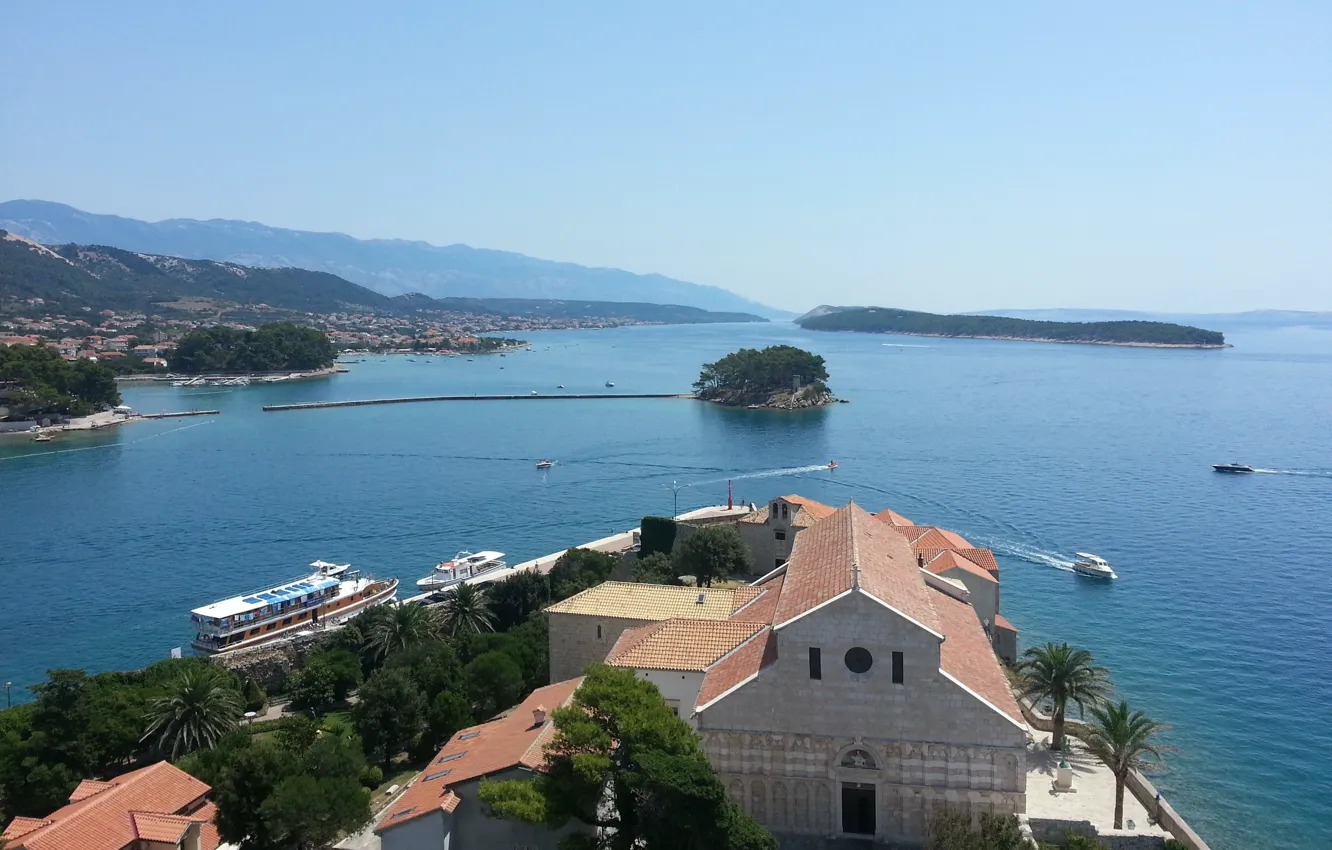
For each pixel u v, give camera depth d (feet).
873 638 199.11
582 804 190.49
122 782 236.84
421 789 212.23
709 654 238.48
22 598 488.85
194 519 649.20
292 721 300.20
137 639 433.48
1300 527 594.24
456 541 597.11
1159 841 207.82
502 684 298.76
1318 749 305.12
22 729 270.05
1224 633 410.11
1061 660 275.80
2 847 209.46
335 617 441.68
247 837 214.69
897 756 200.13
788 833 205.67
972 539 574.15
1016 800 195.31
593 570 416.46
